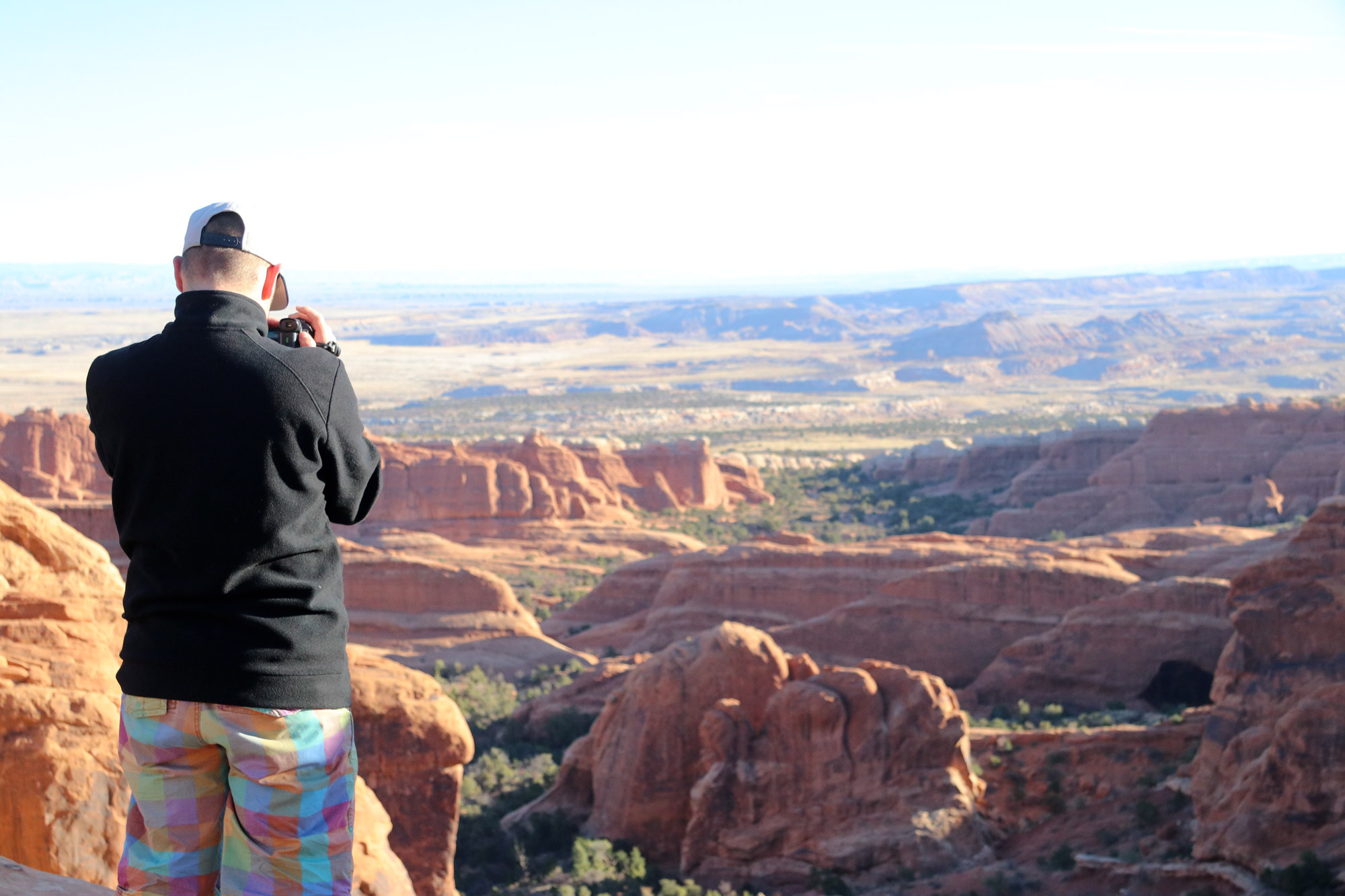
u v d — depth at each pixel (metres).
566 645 87.50
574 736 56.91
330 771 4.31
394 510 126.19
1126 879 33.44
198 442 4.09
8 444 118.75
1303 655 37.94
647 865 41.03
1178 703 58.94
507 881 39.75
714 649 42.75
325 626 4.32
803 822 38.38
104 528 77.88
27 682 10.55
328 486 4.45
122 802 10.05
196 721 4.13
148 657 4.11
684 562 85.19
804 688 40.12
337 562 4.46
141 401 4.14
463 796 47.88
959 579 70.56
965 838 37.50
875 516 150.75
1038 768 42.09
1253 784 32.94
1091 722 55.81
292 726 4.16
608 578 94.25
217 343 4.25
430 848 25.70
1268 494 113.88
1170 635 60.28
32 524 12.47
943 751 39.06
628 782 42.47
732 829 38.94
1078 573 67.75
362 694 25.27
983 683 64.12
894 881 36.06
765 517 151.75
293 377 4.25
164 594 4.11
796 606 78.75
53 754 9.97
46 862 9.66
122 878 4.41
